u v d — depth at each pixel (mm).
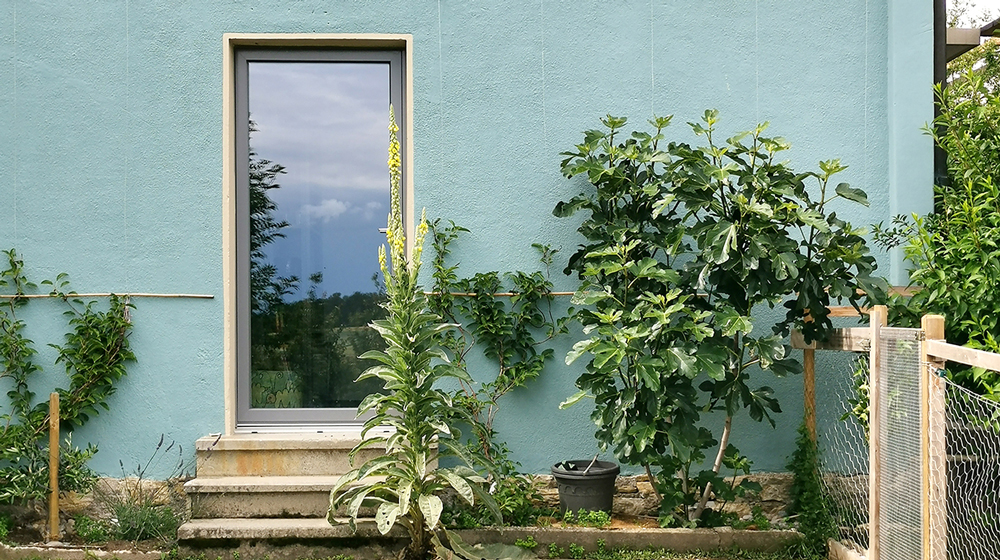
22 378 4637
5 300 4652
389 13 4793
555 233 4812
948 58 5973
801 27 4898
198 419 4695
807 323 4250
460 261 4805
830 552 4250
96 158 4707
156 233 4707
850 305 4898
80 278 4699
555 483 4785
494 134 4812
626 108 4852
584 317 4375
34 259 4688
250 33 4750
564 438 4793
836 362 4734
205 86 4738
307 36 4766
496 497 4430
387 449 4016
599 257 4531
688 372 3928
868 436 4219
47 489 4445
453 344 4730
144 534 4395
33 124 4691
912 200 4820
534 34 4832
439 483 4039
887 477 3506
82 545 4285
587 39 4848
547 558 4215
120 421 4680
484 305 4734
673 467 4273
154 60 4723
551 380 4793
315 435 4719
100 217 4703
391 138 4070
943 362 3236
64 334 4699
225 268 4719
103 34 4711
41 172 4691
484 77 4816
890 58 4879
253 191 4910
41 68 4695
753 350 4277
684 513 4484
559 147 4828
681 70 4867
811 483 4414
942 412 3172
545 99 4832
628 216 4531
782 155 4887
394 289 4043
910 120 4824
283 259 4930
